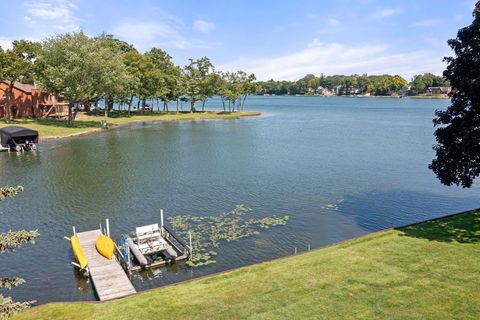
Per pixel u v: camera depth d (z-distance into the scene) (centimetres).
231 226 2384
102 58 7194
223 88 12319
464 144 1816
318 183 3416
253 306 1279
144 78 10319
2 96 7762
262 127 8481
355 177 3638
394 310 1209
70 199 2955
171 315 1253
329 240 2172
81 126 7544
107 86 7438
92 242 2066
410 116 11669
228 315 1234
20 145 5031
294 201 2888
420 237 1844
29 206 2791
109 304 1361
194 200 2923
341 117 11500
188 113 11838
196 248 2069
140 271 1833
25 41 6856
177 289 1442
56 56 6981
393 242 1794
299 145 5716
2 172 3856
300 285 1408
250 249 2052
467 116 1862
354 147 5500
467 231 1897
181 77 11994
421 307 1219
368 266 1536
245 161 4456
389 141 6128
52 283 1738
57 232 2320
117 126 8238
